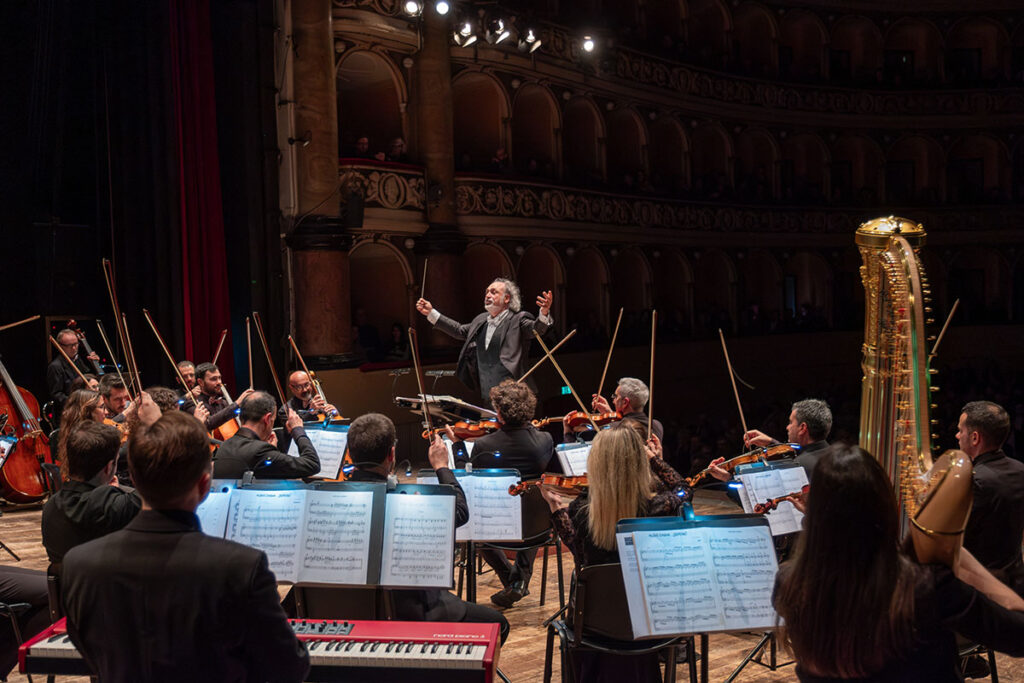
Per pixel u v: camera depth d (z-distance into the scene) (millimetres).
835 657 2186
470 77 18422
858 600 2158
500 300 8180
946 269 27953
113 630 2408
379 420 4125
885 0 27672
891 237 2688
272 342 14188
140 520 2479
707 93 24578
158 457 2438
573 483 3885
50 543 3814
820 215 27031
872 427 2754
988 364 26344
